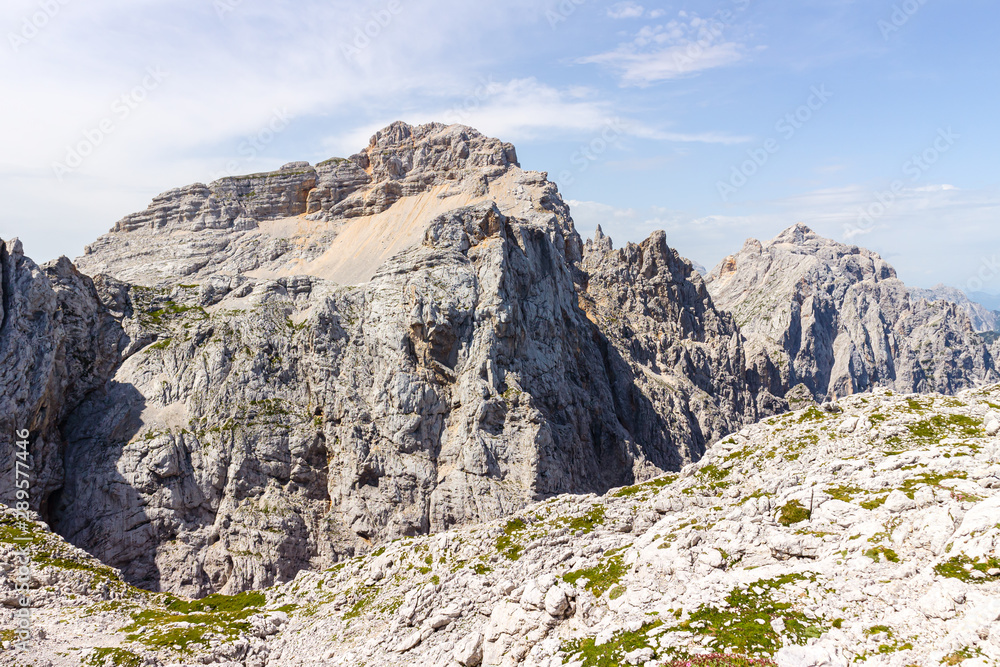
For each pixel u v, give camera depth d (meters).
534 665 48.22
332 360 192.62
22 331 155.00
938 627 38.94
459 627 63.66
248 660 65.25
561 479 185.00
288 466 174.12
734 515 61.47
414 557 78.44
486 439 182.62
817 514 54.88
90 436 165.88
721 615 46.09
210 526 161.88
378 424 184.00
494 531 78.31
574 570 59.56
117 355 186.25
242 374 184.88
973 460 54.56
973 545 41.91
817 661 39.78
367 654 63.22
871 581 44.38
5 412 144.75
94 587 80.25
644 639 45.94
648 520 74.56
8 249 160.75
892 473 55.94
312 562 161.75
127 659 59.66
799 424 80.19
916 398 77.62
